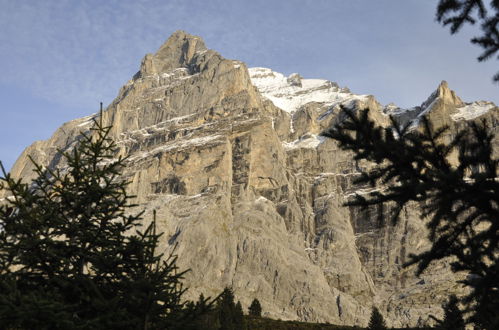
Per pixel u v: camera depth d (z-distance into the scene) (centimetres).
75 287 1939
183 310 1891
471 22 1221
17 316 1672
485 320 1252
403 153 1125
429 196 1110
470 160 1073
